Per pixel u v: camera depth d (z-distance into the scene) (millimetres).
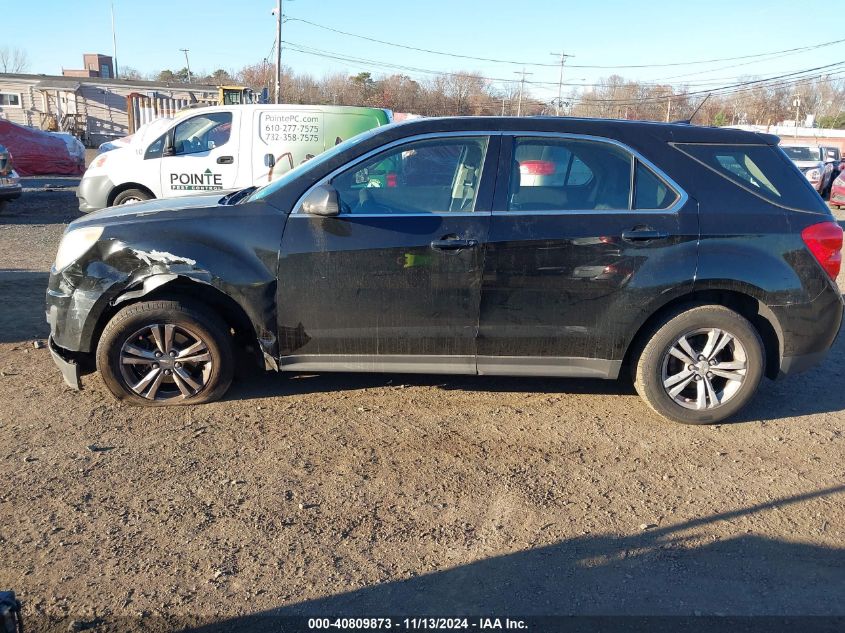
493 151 4398
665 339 4445
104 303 4367
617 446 4289
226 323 4656
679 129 4520
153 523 3361
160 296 4492
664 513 3582
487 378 5305
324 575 3043
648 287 4324
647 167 4398
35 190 18906
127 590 2914
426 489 3738
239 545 3221
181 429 4324
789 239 4375
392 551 3217
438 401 4867
